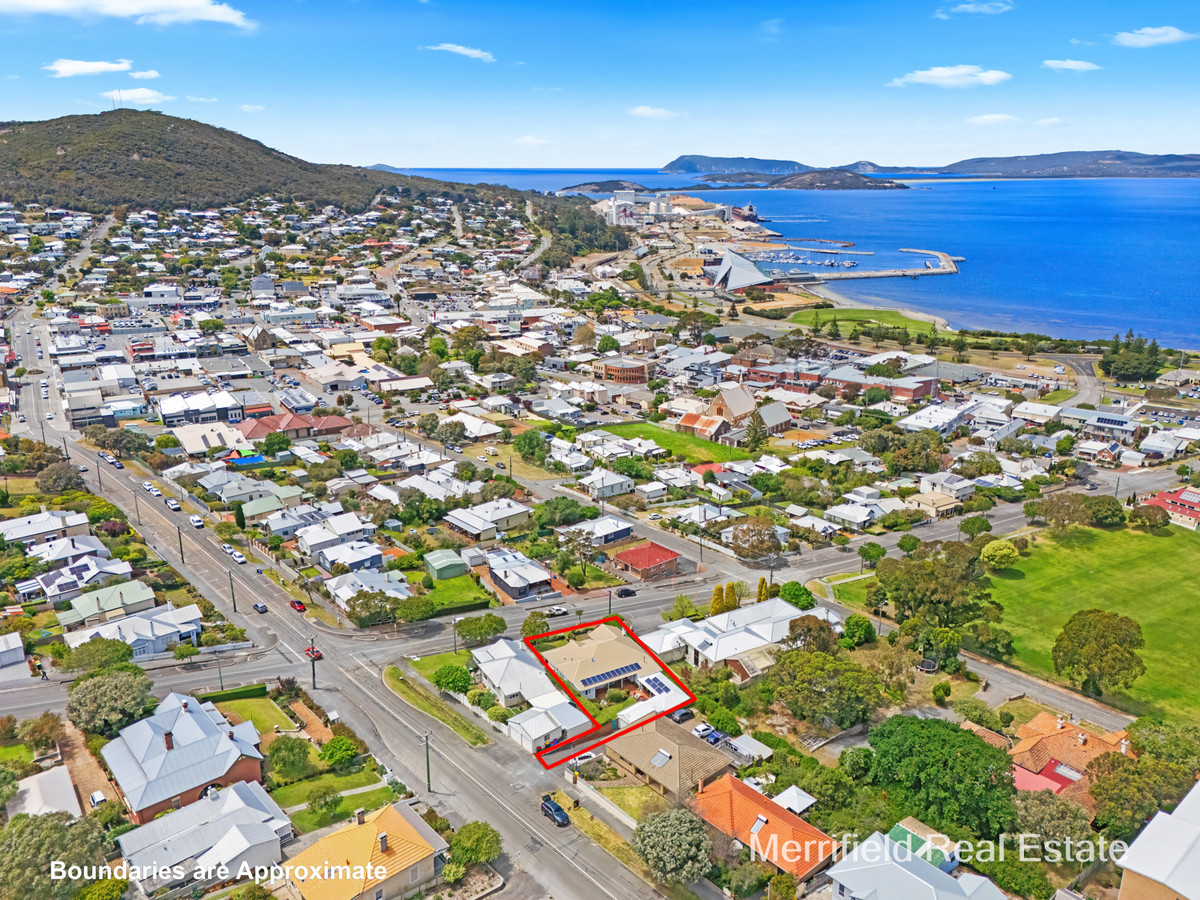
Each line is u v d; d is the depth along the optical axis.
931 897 69.19
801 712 102.00
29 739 92.81
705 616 128.62
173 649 118.00
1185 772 83.06
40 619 124.50
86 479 183.75
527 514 167.38
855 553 158.75
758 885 76.25
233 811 81.06
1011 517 176.88
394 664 116.88
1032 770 92.56
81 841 73.88
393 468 199.50
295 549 154.12
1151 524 166.88
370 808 86.19
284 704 106.06
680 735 95.31
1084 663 109.44
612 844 82.88
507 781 92.25
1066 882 77.62
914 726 90.00
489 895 75.56
